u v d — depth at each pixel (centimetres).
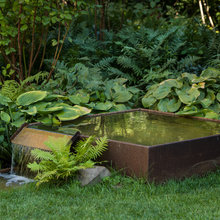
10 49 688
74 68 756
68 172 411
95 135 495
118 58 814
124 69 875
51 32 893
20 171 495
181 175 450
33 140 498
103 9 982
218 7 1276
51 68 746
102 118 630
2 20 663
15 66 740
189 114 645
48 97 625
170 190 405
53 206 361
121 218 323
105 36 958
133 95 784
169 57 859
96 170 432
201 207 350
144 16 1270
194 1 1291
